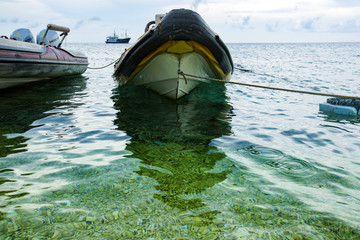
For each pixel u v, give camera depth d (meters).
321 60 30.38
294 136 4.23
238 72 15.41
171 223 2.03
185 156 3.37
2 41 7.00
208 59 7.07
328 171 3.01
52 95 7.44
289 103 6.84
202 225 2.01
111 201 2.32
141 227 1.97
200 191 2.52
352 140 4.09
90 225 1.99
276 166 3.12
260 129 4.57
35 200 2.32
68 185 2.59
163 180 2.73
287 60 30.30
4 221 2.02
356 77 13.03
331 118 5.39
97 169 2.95
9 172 2.85
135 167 3.02
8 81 7.70
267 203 2.34
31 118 5.03
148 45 6.43
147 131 4.38
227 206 2.28
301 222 2.08
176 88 6.83
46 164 3.06
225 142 3.90
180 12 6.01
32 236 1.86
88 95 7.55
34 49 8.10
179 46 6.23
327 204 2.35
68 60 10.20
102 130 4.39
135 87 8.02
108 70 16.38
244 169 3.02
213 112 5.75
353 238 1.90
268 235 1.91
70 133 4.21
